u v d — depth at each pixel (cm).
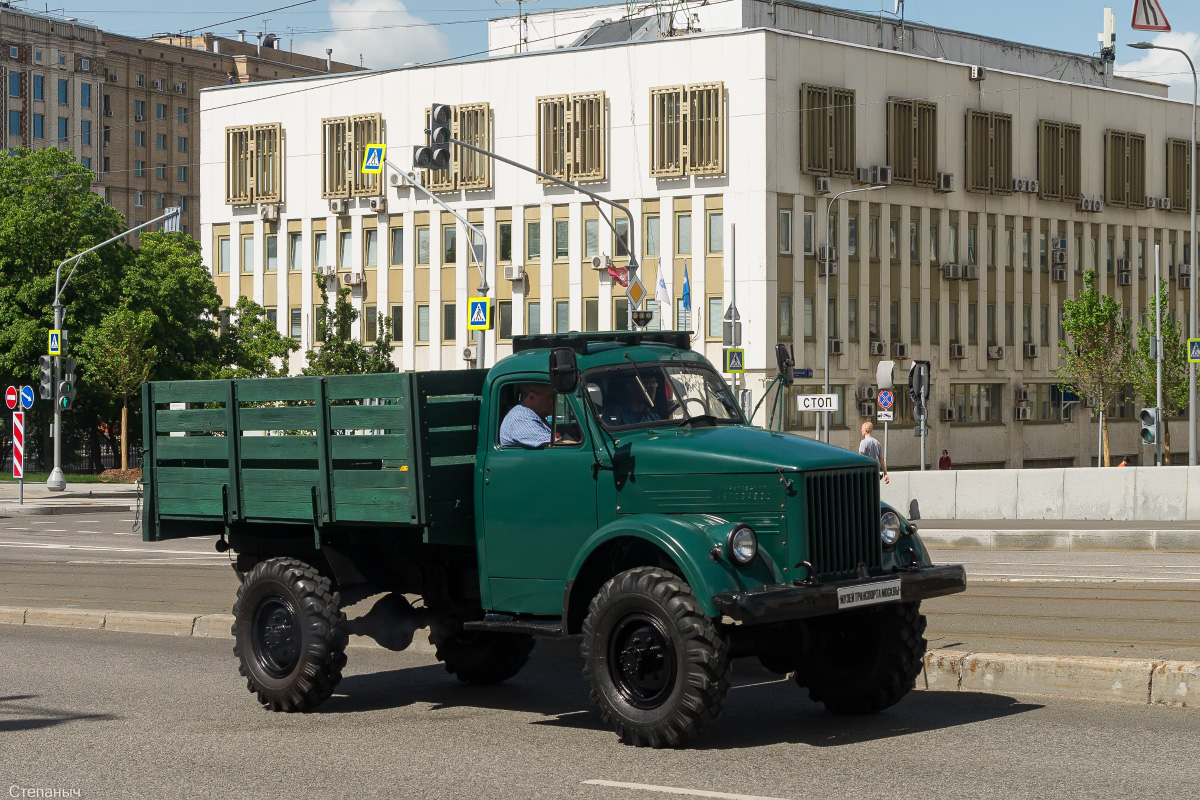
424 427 991
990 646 1248
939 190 6047
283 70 12344
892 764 818
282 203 6606
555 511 971
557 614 973
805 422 5631
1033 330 6506
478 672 1151
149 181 11338
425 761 859
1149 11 3744
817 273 5638
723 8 6450
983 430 6278
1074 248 6656
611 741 910
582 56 5816
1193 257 4081
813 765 821
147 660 1302
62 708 1061
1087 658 1023
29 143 10325
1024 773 785
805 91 5572
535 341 1033
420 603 1170
